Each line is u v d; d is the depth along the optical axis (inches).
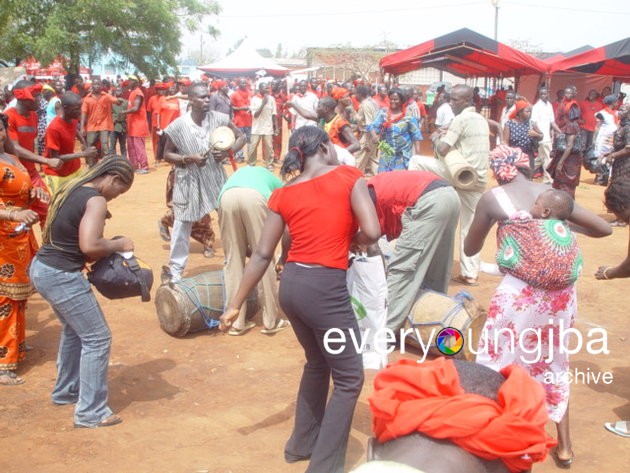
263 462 158.2
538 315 146.9
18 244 192.5
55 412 180.9
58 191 163.5
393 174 220.5
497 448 49.8
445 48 751.7
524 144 385.7
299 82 754.8
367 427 175.0
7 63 968.3
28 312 257.1
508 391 52.7
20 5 882.8
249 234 221.3
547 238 143.2
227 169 621.6
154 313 257.6
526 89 1056.8
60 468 154.3
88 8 883.4
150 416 179.5
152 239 366.6
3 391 192.2
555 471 156.8
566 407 154.1
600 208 473.4
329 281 138.6
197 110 259.6
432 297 217.0
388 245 235.8
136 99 601.3
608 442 170.4
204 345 228.5
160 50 984.3
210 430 172.7
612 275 169.6
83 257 165.9
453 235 223.0
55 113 568.4
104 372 172.7
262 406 186.2
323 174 141.3
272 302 234.8
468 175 274.5
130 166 166.6
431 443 51.1
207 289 234.1
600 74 829.8
